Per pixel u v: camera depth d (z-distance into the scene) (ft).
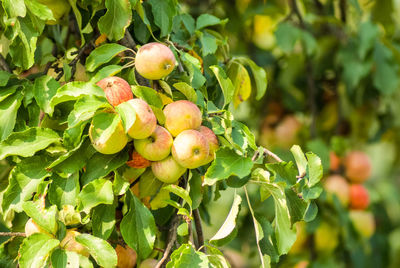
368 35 7.28
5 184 5.30
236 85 5.76
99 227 4.79
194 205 4.97
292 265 7.04
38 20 4.99
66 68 5.11
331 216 7.06
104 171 4.78
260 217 5.23
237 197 5.03
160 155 4.80
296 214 5.08
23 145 4.83
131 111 4.59
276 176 4.93
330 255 7.09
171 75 5.16
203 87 5.27
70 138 4.74
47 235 4.68
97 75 4.96
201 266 4.67
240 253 7.34
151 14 5.36
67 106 4.97
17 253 5.08
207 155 4.83
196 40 5.67
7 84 5.11
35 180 4.85
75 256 4.65
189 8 7.66
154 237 4.85
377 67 7.36
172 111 4.85
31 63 4.96
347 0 7.32
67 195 4.79
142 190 4.99
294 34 7.25
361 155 7.37
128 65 5.02
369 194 7.51
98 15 5.31
